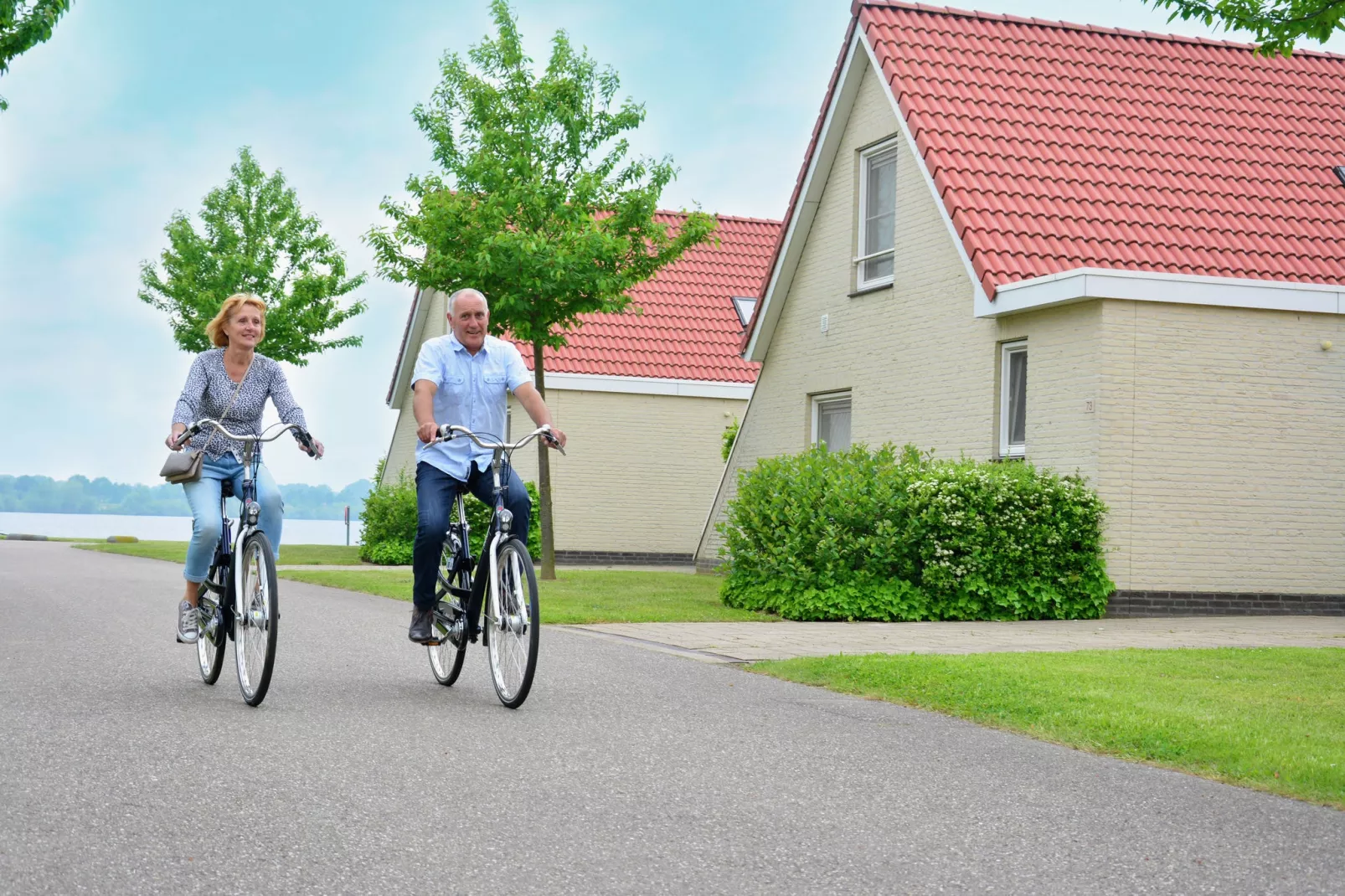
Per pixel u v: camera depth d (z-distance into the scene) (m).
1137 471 13.19
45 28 12.36
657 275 26.72
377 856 3.97
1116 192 15.01
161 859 3.87
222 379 7.02
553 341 18.02
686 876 3.86
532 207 17.48
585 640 9.70
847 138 17.52
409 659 8.34
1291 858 4.21
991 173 14.94
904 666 8.07
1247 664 8.64
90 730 5.68
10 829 4.12
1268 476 13.56
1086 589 12.82
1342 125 16.67
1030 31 17.25
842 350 17.44
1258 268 14.16
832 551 12.22
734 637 10.09
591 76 18.31
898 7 17.02
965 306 15.01
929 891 3.79
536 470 24.45
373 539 21.91
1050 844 4.32
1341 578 13.76
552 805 4.63
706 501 25.28
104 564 18.83
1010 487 12.70
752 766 5.38
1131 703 6.90
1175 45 17.59
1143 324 13.22
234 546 6.76
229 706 6.39
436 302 29.36
